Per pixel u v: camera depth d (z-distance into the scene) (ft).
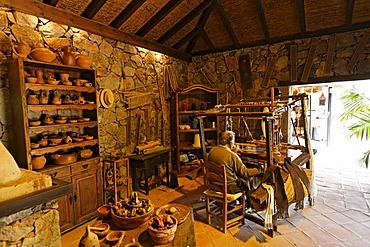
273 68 16.84
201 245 8.77
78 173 10.30
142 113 15.60
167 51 17.42
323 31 14.94
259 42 17.07
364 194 13.03
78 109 11.65
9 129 9.08
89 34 12.20
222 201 9.62
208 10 15.06
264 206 8.96
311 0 13.03
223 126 18.42
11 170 5.28
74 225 10.11
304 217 10.60
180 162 17.24
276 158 10.23
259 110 16.93
